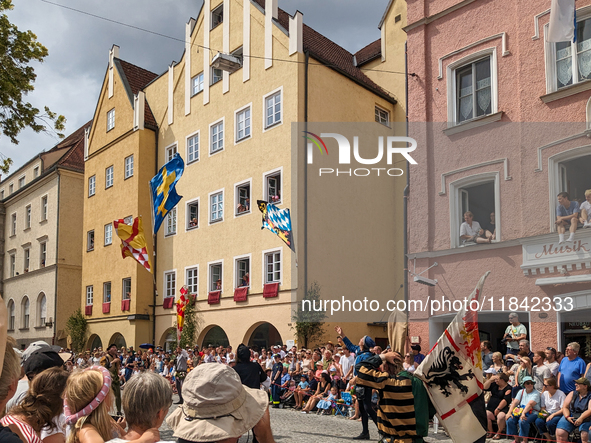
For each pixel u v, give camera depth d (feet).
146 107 102.01
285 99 73.10
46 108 51.01
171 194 58.75
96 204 109.50
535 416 31.27
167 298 90.58
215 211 83.66
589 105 45.39
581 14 46.60
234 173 80.28
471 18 54.03
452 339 17.06
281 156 72.84
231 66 78.33
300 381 49.93
